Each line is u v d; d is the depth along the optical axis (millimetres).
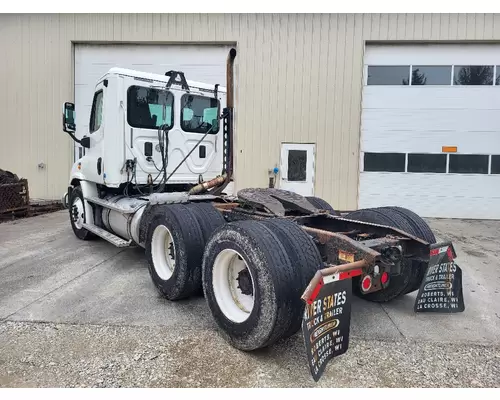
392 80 11438
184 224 3742
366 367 2799
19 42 12312
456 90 11250
